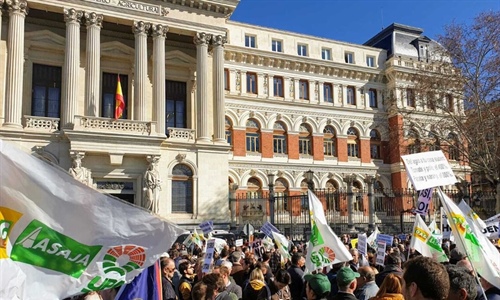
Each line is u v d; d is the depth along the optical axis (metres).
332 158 49.47
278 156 46.94
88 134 31.47
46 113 34.66
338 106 50.09
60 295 4.62
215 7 37.53
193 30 36.69
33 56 34.69
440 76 37.34
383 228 39.59
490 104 35.09
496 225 13.66
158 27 35.56
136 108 34.34
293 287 10.70
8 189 4.48
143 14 35.12
